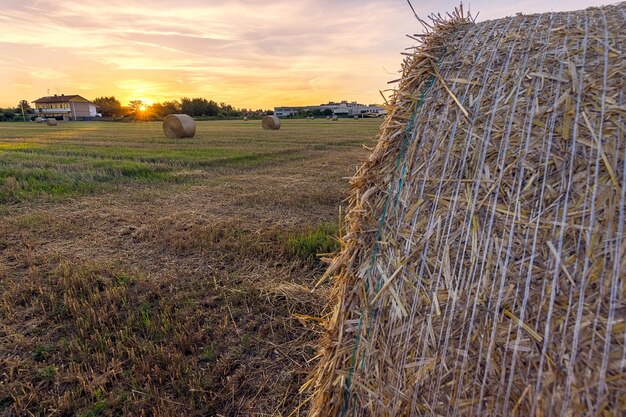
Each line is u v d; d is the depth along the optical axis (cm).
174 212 634
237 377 250
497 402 132
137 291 363
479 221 150
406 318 153
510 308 136
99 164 1091
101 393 237
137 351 274
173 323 306
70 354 267
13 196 715
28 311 325
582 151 144
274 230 523
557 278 132
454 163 164
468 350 139
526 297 134
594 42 168
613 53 161
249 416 222
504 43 188
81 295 346
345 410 162
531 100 162
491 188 153
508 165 153
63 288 364
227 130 3069
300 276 397
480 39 198
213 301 343
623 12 182
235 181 916
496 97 170
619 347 120
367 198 179
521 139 156
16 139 2141
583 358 123
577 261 131
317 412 170
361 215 178
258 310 327
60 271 394
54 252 456
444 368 142
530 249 139
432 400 142
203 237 502
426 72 196
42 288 360
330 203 702
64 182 843
